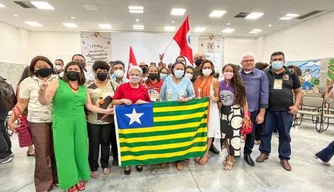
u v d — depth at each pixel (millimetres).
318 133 4508
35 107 1999
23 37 9914
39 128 2021
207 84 2727
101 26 9383
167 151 2525
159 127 2480
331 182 2336
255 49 11859
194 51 10875
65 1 6203
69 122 1960
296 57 8883
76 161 2107
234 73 2520
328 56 7281
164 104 2484
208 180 2359
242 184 2275
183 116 2561
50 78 2104
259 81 2691
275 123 2773
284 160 2691
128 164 2416
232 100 2537
